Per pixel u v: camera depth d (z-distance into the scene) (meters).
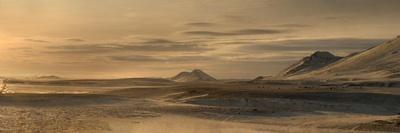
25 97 61.81
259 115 50.69
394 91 106.31
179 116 46.22
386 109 68.69
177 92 93.19
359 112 64.56
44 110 45.41
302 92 83.75
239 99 68.50
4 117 35.22
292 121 45.44
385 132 36.16
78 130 28.67
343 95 79.50
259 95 79.50
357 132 35.72
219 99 68.62
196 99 69.50
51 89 125.12
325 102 70.38
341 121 43.72
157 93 93.44
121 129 30.58
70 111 45.53
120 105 57.97
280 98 75.06
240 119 46.78
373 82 186.00
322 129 37.66
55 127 29.64
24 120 33.38
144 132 29.69
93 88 140.00
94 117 39.78
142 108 54.09
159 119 41.12
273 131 34.28
